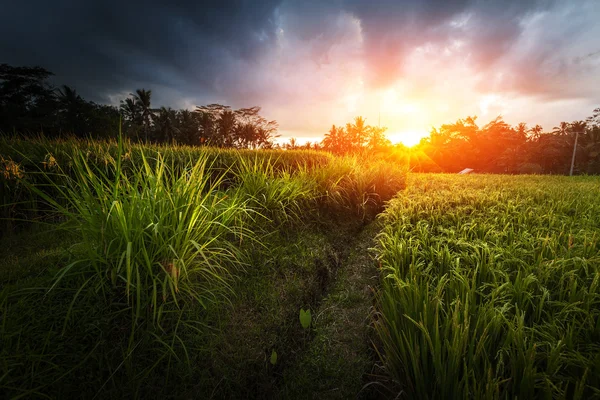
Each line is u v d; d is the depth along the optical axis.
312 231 4.51
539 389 1.69
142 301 2.18
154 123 52.03
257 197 4.36
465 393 1.60
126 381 1.83
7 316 1.85
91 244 2.35
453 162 57.25
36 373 1.64
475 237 4.02
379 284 3.47
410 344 1.96
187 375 1.99
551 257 3.20
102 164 4.46
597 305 2.40
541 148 50.38
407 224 4.50
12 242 3.23
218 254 3.01
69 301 2.06
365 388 2.33
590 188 8.54
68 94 33.84
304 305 3.15
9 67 32.84
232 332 2.42
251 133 62.19
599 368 1.68
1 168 3.53
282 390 2.29
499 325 2.00
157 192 2.66
